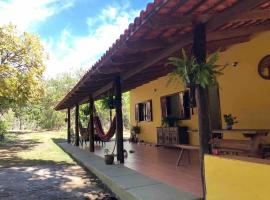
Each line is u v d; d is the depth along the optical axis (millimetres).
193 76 4207
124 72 8133
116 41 5195
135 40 5078
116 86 8641
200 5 3963
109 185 6520
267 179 3062
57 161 11031
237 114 7871
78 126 16188
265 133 5992
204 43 4426
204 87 4176
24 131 30781
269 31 6801
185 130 11055
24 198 5930
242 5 3928
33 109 31781
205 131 4281
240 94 7750
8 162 11070
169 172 6836
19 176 8227
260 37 7051
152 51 6023
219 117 8633
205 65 4180
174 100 12188
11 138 22484
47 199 5816
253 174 3248
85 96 13297
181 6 3857
